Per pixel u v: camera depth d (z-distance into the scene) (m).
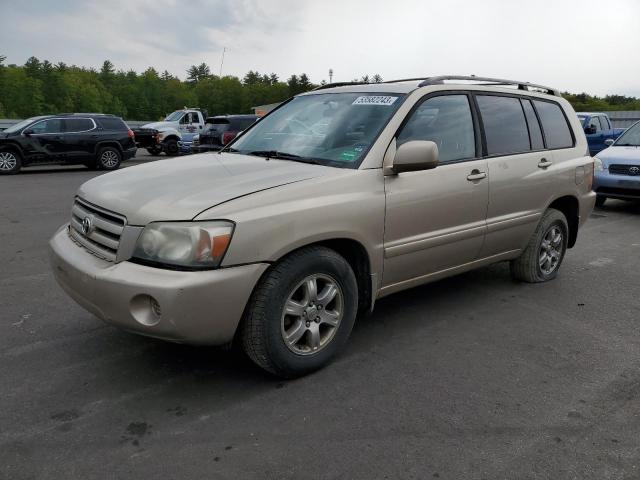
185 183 3.18
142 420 2.83
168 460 2.51
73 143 15.63
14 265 5.56
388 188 3.53
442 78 4.19
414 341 3.91
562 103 5.46
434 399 3.11
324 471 2.47
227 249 2.80
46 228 7.41
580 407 3.06
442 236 3.94
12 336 3.81
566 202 5.43
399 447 2.65
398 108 3.76
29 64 123.50
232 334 2.93
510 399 3.13
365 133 3.68
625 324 4.34
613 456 2.63
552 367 3.56
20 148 14.73
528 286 5.24
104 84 137.25
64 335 3.84
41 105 115.94
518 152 4.67
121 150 16.61
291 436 2.72
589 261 6.30
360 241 3.38
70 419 2.82
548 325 4.28
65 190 11.37
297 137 3.98
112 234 3.00
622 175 9.45
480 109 4.39
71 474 2.41
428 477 2.45
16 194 10.62
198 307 2.74
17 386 3.13
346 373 3.39
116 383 3.20
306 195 3.13
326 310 3.37
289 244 3.00
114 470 2.44
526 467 2.53
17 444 2.61
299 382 3.26
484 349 3.81
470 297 4.88
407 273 3.83
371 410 2.98
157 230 2.81
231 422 2.83
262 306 2.99
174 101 134.12
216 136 17.42
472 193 4.12
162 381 3.23
